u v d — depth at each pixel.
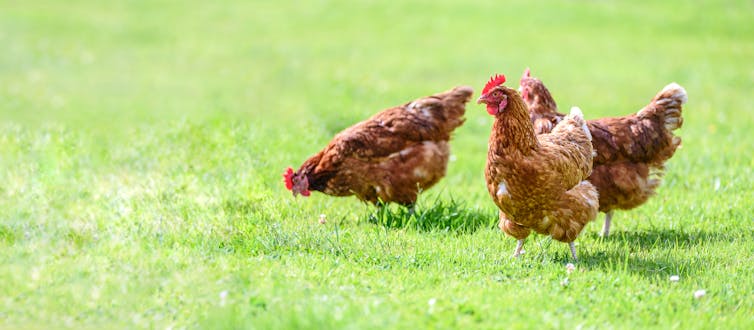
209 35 30.94
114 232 10.02
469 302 7.83
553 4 34.94
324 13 34.19
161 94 22.44
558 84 23.22
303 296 7.94
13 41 29.02
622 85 23.16
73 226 10.25
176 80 24.39
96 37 30.27
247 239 9.85
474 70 25.00
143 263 8.86
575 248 10.14
